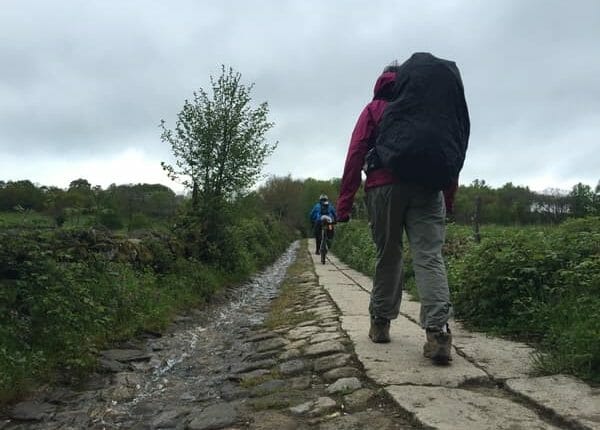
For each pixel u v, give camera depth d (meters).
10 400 3.65
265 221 28.27
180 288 8.12
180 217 10.78
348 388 3.29
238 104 10.90
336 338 4.70
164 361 4.95
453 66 3.68
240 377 4.05
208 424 3.01
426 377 3.34
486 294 5.13
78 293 5.12
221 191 11.02
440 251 3.78
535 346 4.14
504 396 3.02
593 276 4.38
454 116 3.57
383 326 4.30
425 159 3.45
